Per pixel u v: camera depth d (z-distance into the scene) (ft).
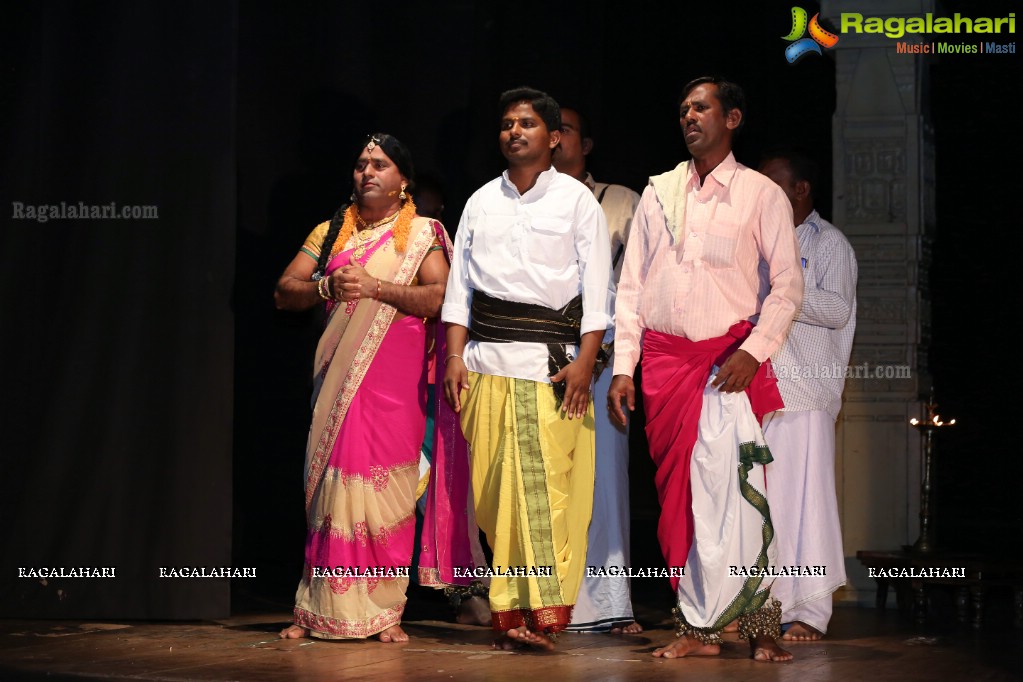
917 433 18.08
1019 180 22.06
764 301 13.25
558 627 13.37
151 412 15.88
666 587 20.31
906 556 16.62
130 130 16.05
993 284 22.20
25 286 16.10
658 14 21.97
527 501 13.41
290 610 17.17
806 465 15.01
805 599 14.61
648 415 13.51
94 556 15.84
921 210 18.35
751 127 21.76
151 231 15.96
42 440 15.94
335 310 14.85
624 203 16.42
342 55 20.74
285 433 20.86
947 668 12.44
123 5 16.08
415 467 14.71
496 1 21.39
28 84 16.21
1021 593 15.76
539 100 13.88
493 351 13.64
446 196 21.01
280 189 20.53
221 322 15.84
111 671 12.11
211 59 15.94
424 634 14.99
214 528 15.76
